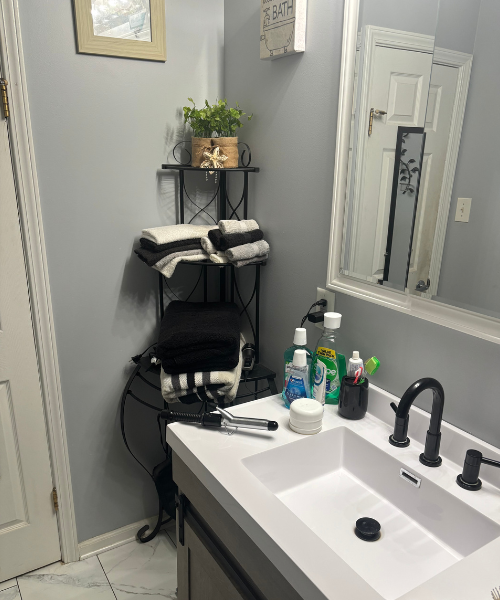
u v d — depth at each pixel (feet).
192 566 4.11
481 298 3.36
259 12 5.08
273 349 5.73
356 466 4.01
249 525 3.02
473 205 3.31
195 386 4.95
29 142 4.82
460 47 3.24
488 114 3.14
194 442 3.78
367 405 4.24
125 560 6.29
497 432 3.44
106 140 5.26
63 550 6.22
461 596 2.43
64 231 5.26
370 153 4.03
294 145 4.89
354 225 4.29
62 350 5.58
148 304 6.01
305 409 3.91
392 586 2.96
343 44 4.05
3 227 4.94
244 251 5.07
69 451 5.94
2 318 5.17
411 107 3.62
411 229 3.78
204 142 5.27
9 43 4.52
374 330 4.31
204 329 4.98
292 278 5.23
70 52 4.87
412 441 3.88
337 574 2.57
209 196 6.11
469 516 3.15
